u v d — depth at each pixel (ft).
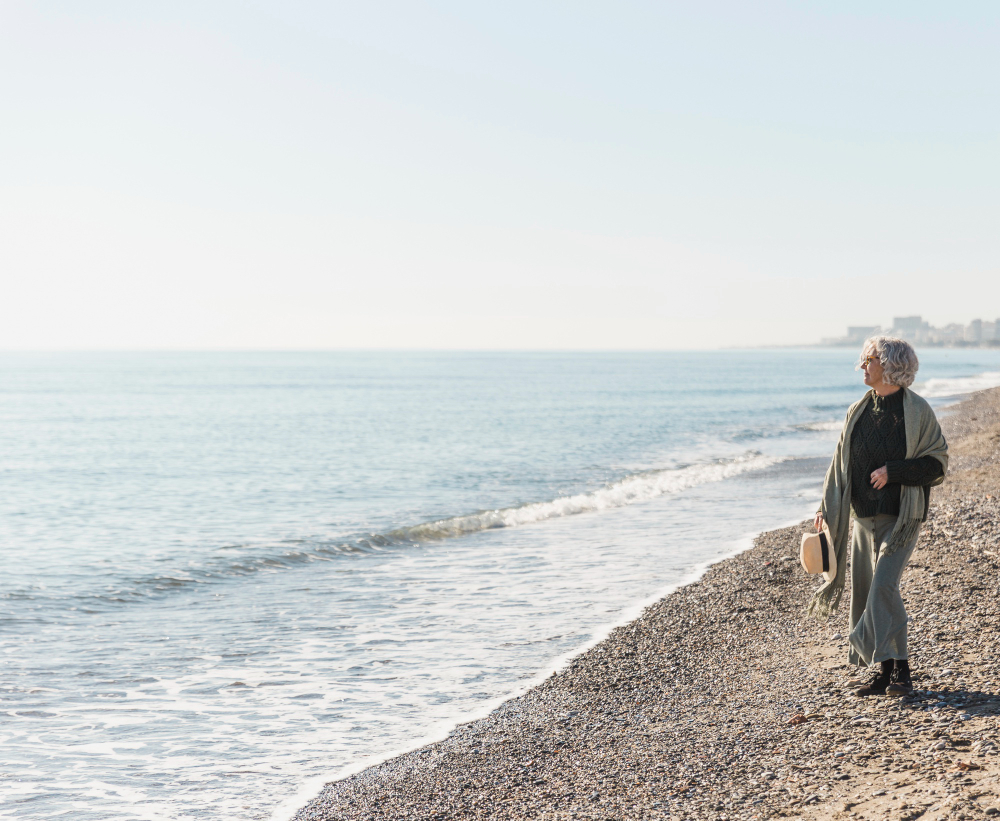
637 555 46.09
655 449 114.62
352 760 20.58
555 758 18.95
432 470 94.22
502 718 22.68
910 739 15.67
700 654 26.63
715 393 298.15
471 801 16.99
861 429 17.62
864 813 13.00
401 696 25.21
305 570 45.50
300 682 26.84
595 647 28.96
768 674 22.97
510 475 88.99
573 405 231.09
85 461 113.91
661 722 20.38
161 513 69.62
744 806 14.26
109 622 35.27
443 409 218.79
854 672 20.90
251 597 39.45
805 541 18.51
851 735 16.51
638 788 16.07
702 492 72.33
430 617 34.55
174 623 34.86
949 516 41.73
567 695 24.18
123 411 225.97
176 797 18.76
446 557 47.70
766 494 70.23
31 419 197.77
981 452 75.61
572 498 67.36
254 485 85.97
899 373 17.10
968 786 13.15
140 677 27.66
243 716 23.93
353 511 67.77
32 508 73.31
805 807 13.74
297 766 20.33
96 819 17.76
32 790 19.22
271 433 153.38
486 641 30.73
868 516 17.56
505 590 38.99
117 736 22.57
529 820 15.43
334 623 34.14
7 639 32.48
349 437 141.79
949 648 20.98
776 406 217.77
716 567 40.57
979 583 27.78
